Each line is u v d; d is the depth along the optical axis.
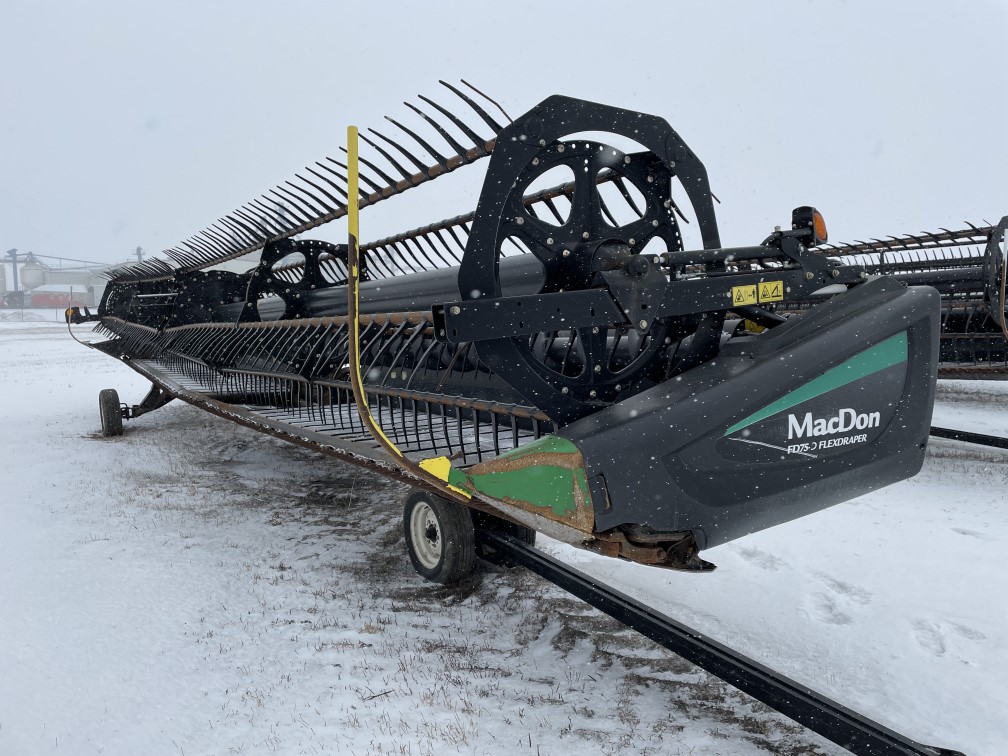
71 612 4.23
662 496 2.85
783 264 3.84
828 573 4.70
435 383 5.34
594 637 3.93
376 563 5.07
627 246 3.22
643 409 2.89
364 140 4.29
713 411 2.90
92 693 3.37
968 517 5.75
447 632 4.00
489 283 2.98
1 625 4.06
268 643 3.87
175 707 3.26
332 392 5.65
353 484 7.28
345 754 2.88
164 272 10.66
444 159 3.66
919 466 3.35
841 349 3.10
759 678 2.82
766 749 2.92
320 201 6.00
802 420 3.06
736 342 3.23
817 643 3.83
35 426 11.34
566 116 3.12
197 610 4.28
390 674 3.53
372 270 7.25
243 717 3.17
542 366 3.11
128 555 5.21
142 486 7.25
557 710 3.20
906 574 4.62
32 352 31.00
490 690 3.38
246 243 7.99
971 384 13.77
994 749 2.92
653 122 3.30
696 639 3.09
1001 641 3.74
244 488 7.16
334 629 4.03
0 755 2.93
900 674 3.50
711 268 3.42
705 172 3.43
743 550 5.15
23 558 5.14
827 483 3.14
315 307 6.98
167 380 8.02
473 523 4.52
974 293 8.22
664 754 2.88
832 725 2.59
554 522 2.86
